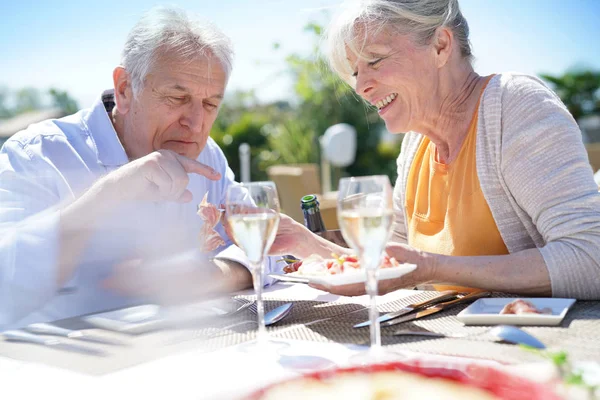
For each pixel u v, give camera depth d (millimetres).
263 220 1238
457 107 2086
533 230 1935
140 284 1715
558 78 16078
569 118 1875
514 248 1979
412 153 2359
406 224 2373
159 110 2248
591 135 14656
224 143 16141
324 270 1646
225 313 1511
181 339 1275
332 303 1649
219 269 1884
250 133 16172
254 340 1267
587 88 15992
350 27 2047
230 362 1112
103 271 1773
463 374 726
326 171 9289
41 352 1196
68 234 1790
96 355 1172
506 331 1130
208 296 1794
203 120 2289
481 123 1999
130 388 994
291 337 1290
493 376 715
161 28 2193
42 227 1784
